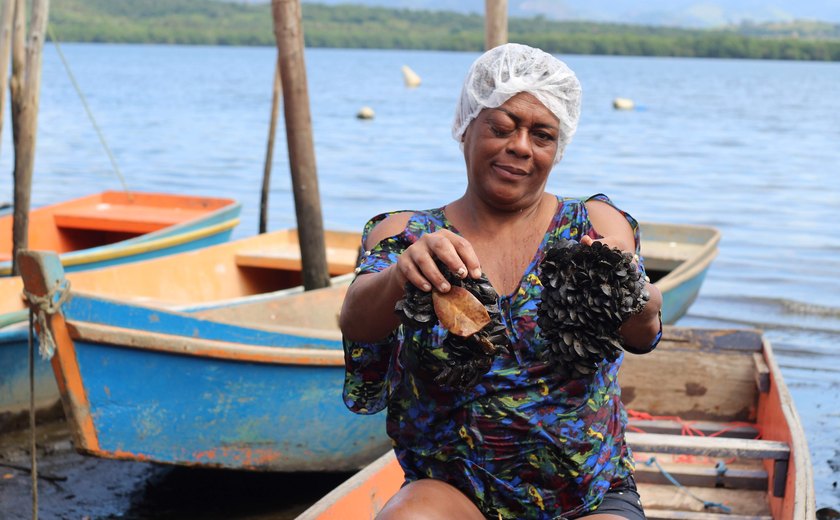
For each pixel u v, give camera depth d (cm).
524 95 229
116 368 504
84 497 571
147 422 518
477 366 208
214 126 3136
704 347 577
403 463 246
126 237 1102
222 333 561
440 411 234
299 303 704
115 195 1123
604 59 16738
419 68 9675
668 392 578
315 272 783
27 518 540
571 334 210
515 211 238
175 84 5809
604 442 236
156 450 524
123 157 2336
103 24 18500
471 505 235
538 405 230
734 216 1616
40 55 845
